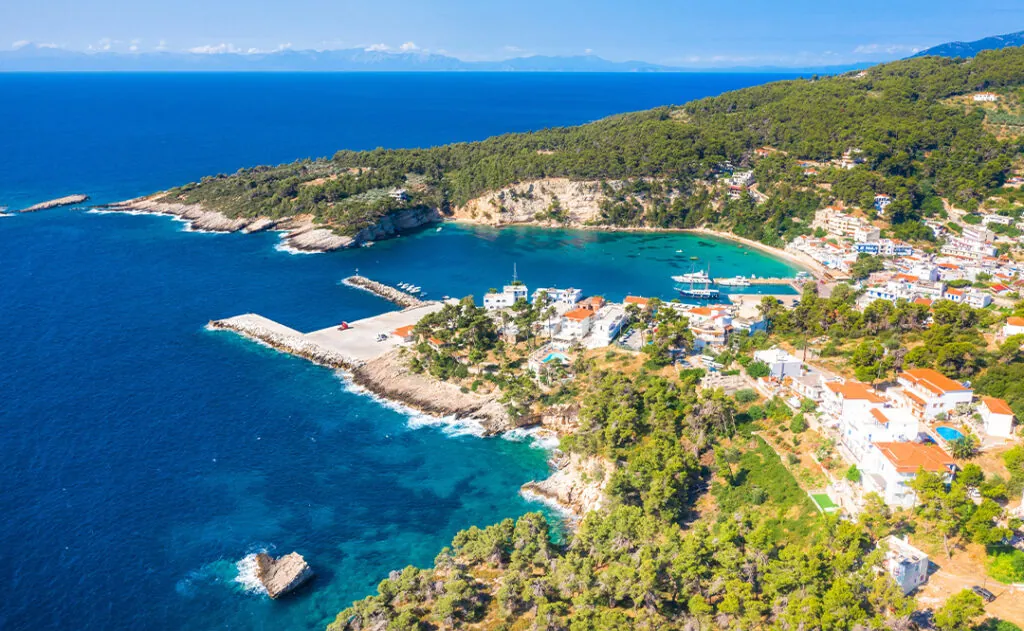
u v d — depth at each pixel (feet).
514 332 584.40
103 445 445.78
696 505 375.45
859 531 296.92
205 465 428.15
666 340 523.70
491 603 308.81
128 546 355.15
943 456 331.57
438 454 452.76
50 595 321.52
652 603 292.61
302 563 340.39
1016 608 264.93
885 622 257.14
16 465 419.95
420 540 369.09
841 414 394.73
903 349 457.68
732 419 419.54
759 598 288.92
